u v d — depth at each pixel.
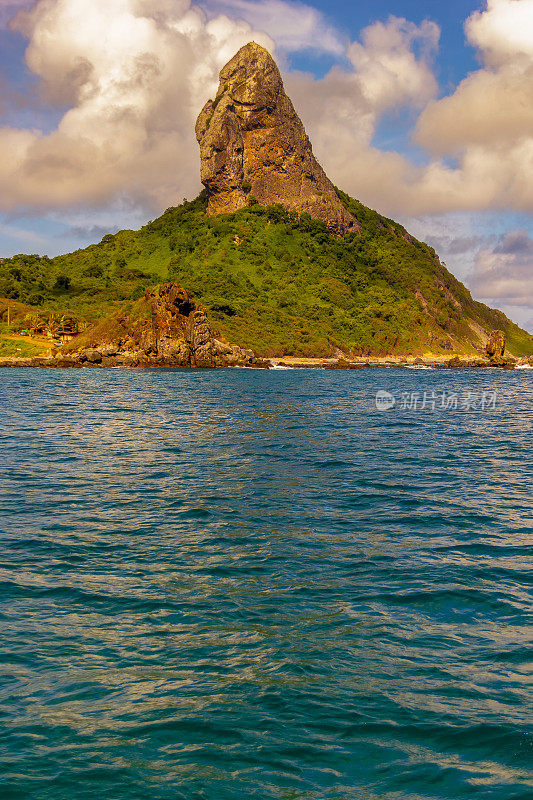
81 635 10.64
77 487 22.25
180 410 51.62
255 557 14.76
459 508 19.56
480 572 13.76
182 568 13.98
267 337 199.75
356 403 62.25
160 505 19.72
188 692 8.86
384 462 27.86
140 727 8.03
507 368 192.50
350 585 12.97
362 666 9.59
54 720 8.19
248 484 22.88
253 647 10.21
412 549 15.41
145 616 11.42
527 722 8.12
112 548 15.39
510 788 6.90
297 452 30.38
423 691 8.88
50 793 6.82
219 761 7.38
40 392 73.75
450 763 7.32
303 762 7.36
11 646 10.20
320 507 19.59
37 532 16.70
